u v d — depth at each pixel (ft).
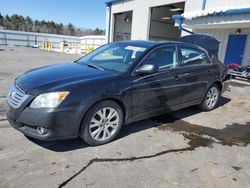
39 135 9.78
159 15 67.21
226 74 18.80
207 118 16.17
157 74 13.04
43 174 8.79
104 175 8.95
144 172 9.30
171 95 14.03
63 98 9.73
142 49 13.29
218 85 18.12
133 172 9.25
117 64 12.84
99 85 10.72
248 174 9.62
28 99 9.76
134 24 58.65
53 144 10.99
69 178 8.65
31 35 131.34
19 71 31.94
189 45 15.72
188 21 37.29
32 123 9.64
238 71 33.53
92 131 10.87
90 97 10.28
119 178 8.83
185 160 10.39
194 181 8.92
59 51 101.65
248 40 37.40
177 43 14.90
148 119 15.20
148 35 55.16
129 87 11.66
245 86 29.09
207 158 10.69
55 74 11.45
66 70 12.19
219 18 32.42
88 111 10.46
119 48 14.30
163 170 9.51
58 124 9.70
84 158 10.03
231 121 15.85
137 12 57.16
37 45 127.65
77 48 109.09
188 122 15.16
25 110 9.74
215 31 41.09
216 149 11.64
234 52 39.40
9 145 10.68
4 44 123.75
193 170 9.65
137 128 13.61
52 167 9.25
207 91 17.08
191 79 15.20
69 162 9.66
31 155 10.00
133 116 12.32
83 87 10.28
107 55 14.14
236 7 32.19
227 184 8.87
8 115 10.59
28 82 10.59
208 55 17.26
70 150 10.59
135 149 11.08
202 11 35.01
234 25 34.47
